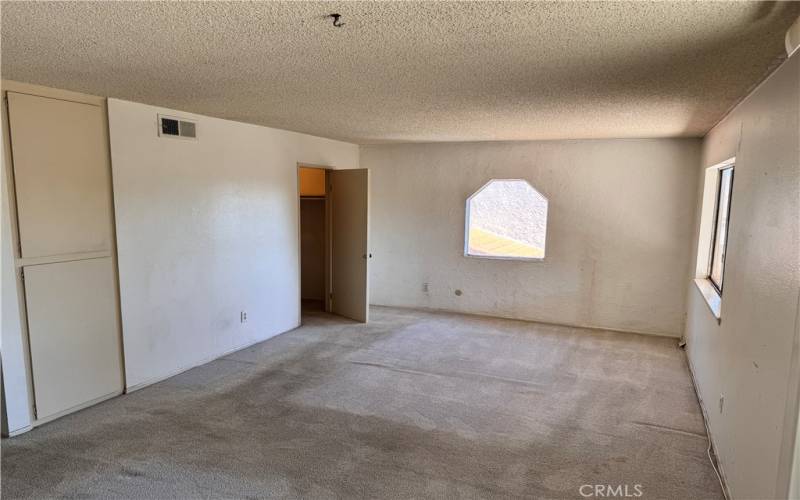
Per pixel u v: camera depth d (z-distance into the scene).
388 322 5.99
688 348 4.79
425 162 6.47
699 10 1.70
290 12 1.79
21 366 3.11
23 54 2.38
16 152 3.01
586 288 5.82
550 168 5.83
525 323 6.00
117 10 1.78
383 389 3.93
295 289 5.70
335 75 2.79
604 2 1.64
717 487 2.65
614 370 4.41
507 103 3.53
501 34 2.01
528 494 2.57
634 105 3.47
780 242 1.97
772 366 1.96
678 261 5.40
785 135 2.00
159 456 2.89
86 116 3.39
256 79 2.90
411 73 2.71
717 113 3.59
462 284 6.46
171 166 4.04
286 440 3.10
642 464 2.86
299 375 4.21
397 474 2.74
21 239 3.06
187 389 3.88
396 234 6.74
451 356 4.75
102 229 3.54
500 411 3.55
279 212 5.35
